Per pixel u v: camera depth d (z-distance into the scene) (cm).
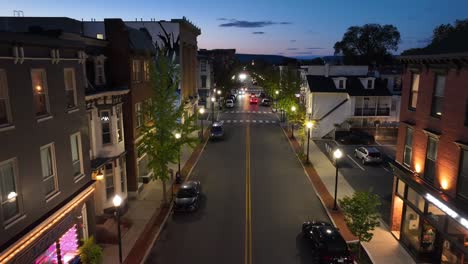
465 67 1428
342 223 2159
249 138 4672
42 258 1416
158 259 1788
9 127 1219
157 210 2352
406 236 1877
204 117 6375
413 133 1853
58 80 1516
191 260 1777
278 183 2923
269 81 8262
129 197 2544
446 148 1554
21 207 1280
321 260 1684
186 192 2408
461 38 1602
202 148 4103
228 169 3303
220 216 2286
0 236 1169
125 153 2336
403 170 1916
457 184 1474
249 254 1831
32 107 1342
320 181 2958
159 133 2408
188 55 5106
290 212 2350
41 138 1395
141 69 2634
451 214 1474
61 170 1539
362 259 1780
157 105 2375
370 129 4600
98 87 2195
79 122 1708
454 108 1501
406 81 1941
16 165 1259
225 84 8606
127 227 2100
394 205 2020
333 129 4641
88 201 1792
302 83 5572
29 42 1307
